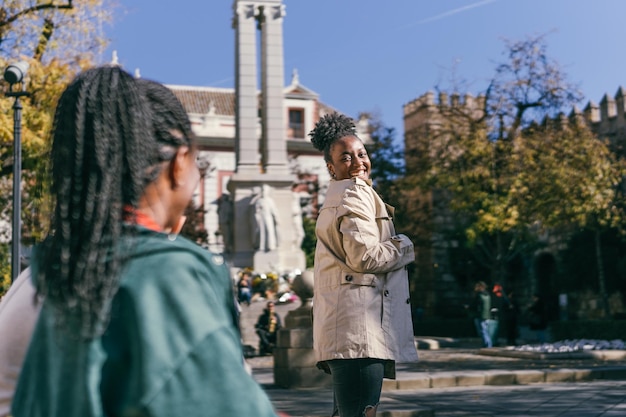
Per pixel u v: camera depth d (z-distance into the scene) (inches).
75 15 661.3
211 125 1963.6
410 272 1593.3
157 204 45.3
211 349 38.2
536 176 1136.2
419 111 1556.3
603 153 1116.5
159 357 37.4
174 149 45.8
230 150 1966.0
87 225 40.7
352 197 139.8
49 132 44.3
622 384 424.2
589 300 1396.4
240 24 1176.8
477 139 1225.4
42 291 41.1
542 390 397.7
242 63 1170.6
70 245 40.5
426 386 422.0
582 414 309.0
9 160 693.9
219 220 1153.4
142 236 41.9
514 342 890.1
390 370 143.9
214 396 37.4
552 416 305.1
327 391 395.5
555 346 668.7
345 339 136.9
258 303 925.2
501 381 436.5
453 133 1312.7
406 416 290.5
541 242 1550.2
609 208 1093.8
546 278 1627.7
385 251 137.5
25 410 40.5
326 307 140.6
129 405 37.5
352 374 137.2
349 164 150.6
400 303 142.1
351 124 155.6
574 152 1117.1
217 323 39.4
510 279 1715.1
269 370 569.9
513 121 1237.1
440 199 1612.9
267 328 761.0
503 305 886.4
